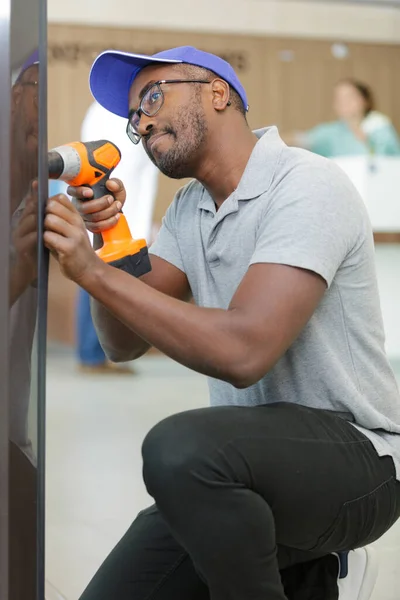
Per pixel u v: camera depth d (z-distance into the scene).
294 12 6.90
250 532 1.24
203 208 1.59
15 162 1.15
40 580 1.25
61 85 6.67
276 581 1.29
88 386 4.85
